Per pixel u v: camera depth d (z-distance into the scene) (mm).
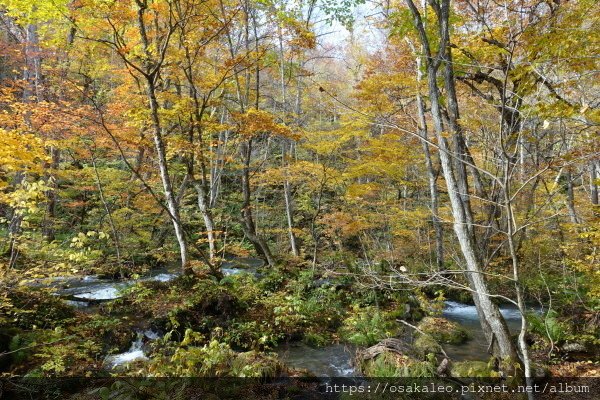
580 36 4914
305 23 13602
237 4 12695
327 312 10234
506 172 3998
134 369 6461
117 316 8766
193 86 11781
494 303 6664
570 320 8719
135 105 12367
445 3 6551
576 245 11266
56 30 14242
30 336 6688
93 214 16781
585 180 15617
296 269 13578
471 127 8570
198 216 20844
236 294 9961
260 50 13414
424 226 16922
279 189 24812
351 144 20891
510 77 5266
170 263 17375
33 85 13906
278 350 8258
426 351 7832
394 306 10945
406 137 14711
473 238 6711
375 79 12812
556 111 4750
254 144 21391
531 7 6832
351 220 14336
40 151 6918
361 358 7297
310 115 22797
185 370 5996
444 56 6809
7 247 11258
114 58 16859
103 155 17062
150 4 10727
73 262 10438
